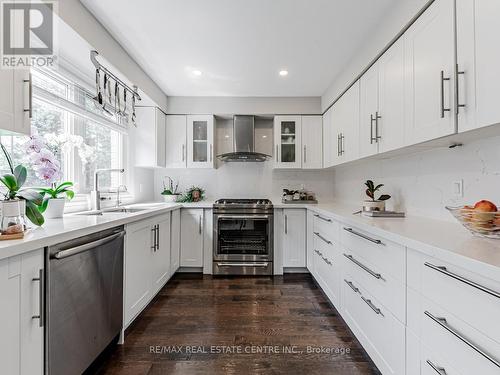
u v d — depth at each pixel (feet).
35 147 5.31
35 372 3.59
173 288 9.41
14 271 3.27
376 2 5.70
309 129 11.60
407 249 4.01
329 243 7.88
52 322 3.87
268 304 8.11
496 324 2.56
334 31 6.75
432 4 4.59
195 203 11.09
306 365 5.35
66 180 7.41
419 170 6.60
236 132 11.82
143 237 7.21
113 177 10.17
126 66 7.73
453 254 3.05
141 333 6.50
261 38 7.06
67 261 4.20
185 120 11.53
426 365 3.58
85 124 8.30
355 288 5.90
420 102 4.95
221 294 8.88
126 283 6.20
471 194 5.09
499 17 3.34
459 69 4.01
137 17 6.15
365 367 5.30
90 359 4.79
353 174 10.61
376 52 6.53
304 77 9.58
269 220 10.80
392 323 4.41
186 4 5.71
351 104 8.36
